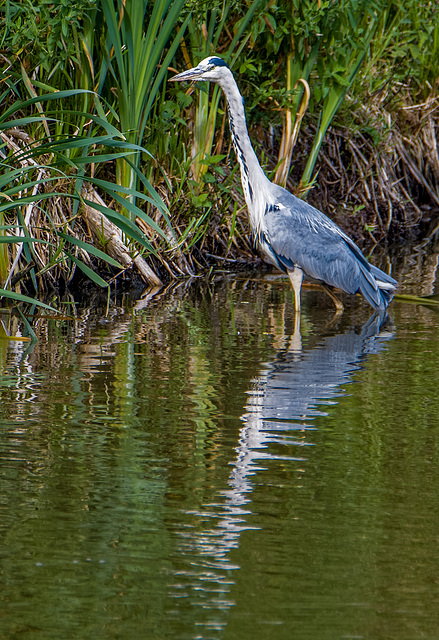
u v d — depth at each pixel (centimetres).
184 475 596
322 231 1185
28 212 1208
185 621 418
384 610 431
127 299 1238
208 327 1070
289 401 769
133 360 902
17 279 1181
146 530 514
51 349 942
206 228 1452
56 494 564
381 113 1836
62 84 1285
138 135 1287
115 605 432
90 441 660
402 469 609
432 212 1947
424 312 1177
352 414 733
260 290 1329
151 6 1305
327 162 1742
